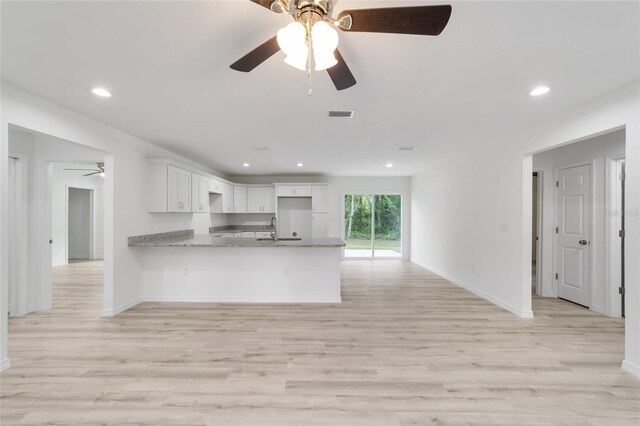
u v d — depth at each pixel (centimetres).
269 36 171
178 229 505
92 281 538
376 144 427
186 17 154
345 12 119
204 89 242
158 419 179
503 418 181
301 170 686
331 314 368
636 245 226
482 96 254
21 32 165
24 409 186
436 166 616
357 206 814
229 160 559
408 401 197
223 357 254
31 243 372
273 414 184
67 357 253
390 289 490
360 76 218
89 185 786
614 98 241
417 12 116
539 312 374
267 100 265
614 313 357
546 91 244
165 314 366
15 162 356
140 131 363
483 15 150
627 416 183
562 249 434
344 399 199
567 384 216
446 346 277
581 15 150
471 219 470
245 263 426
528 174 348
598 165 378
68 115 287
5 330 234
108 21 157
